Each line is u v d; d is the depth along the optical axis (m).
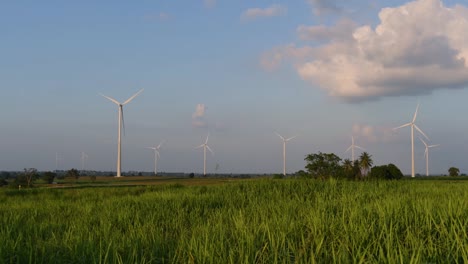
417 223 9.38
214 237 9.41
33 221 15.02
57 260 8.34
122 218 15.08
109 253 8.62
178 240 9.73
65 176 136.12
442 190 20.80
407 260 6.54
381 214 10.25
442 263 6.58
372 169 64.12
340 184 23.28
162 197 22.03
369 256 6.81
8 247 8.74
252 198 19.67
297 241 9.04
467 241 7.40
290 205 14.80
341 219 10.09
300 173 57.34
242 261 7.46
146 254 8.80
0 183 101.19
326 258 7.40
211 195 21.56
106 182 102.56
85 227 12.74
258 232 9.62
